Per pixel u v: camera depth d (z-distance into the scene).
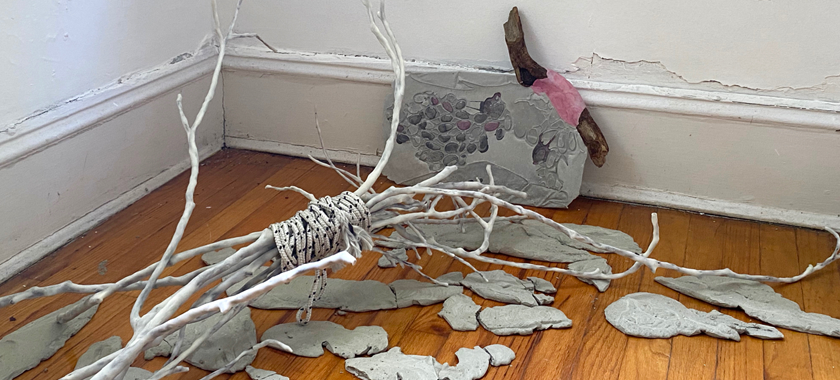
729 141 1.98
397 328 1.54
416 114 2.18
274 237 1.36
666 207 2.11
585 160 2.06
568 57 2.04
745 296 1.65
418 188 1.50
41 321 1.50
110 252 1.82
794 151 1.93
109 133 1.96
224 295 1.59
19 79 1.67
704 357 1.45
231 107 2.44
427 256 1.82
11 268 1.71
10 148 1.65
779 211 2.01
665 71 1.98
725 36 1.89
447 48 2.15
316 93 2.32
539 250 1.82
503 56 2.10
